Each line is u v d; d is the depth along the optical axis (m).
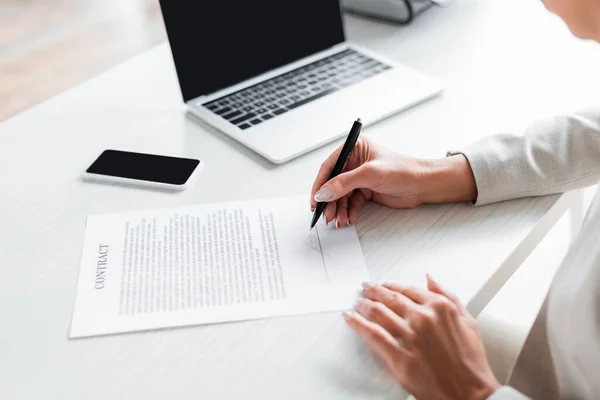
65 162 0.93
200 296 0.70
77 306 0.70
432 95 1.05
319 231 0.79
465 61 1.15
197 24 1.00
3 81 2.51
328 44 1.15
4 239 0.79
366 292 0.69
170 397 0.61
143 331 0.67
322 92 1.05
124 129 1.00
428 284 0.69
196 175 0.90
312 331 0.66
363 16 1.31
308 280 0.72
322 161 0.92
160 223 0.81
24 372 0.63
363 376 0.62
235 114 1.00
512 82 1.08
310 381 0.62
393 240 0.77
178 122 1.01
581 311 0.65
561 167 0.83
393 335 0.64
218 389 0.61
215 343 0.65
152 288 0.71
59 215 0.83
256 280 0.72
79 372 0.63
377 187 0.80
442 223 0.80
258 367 0.63
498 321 0.96
